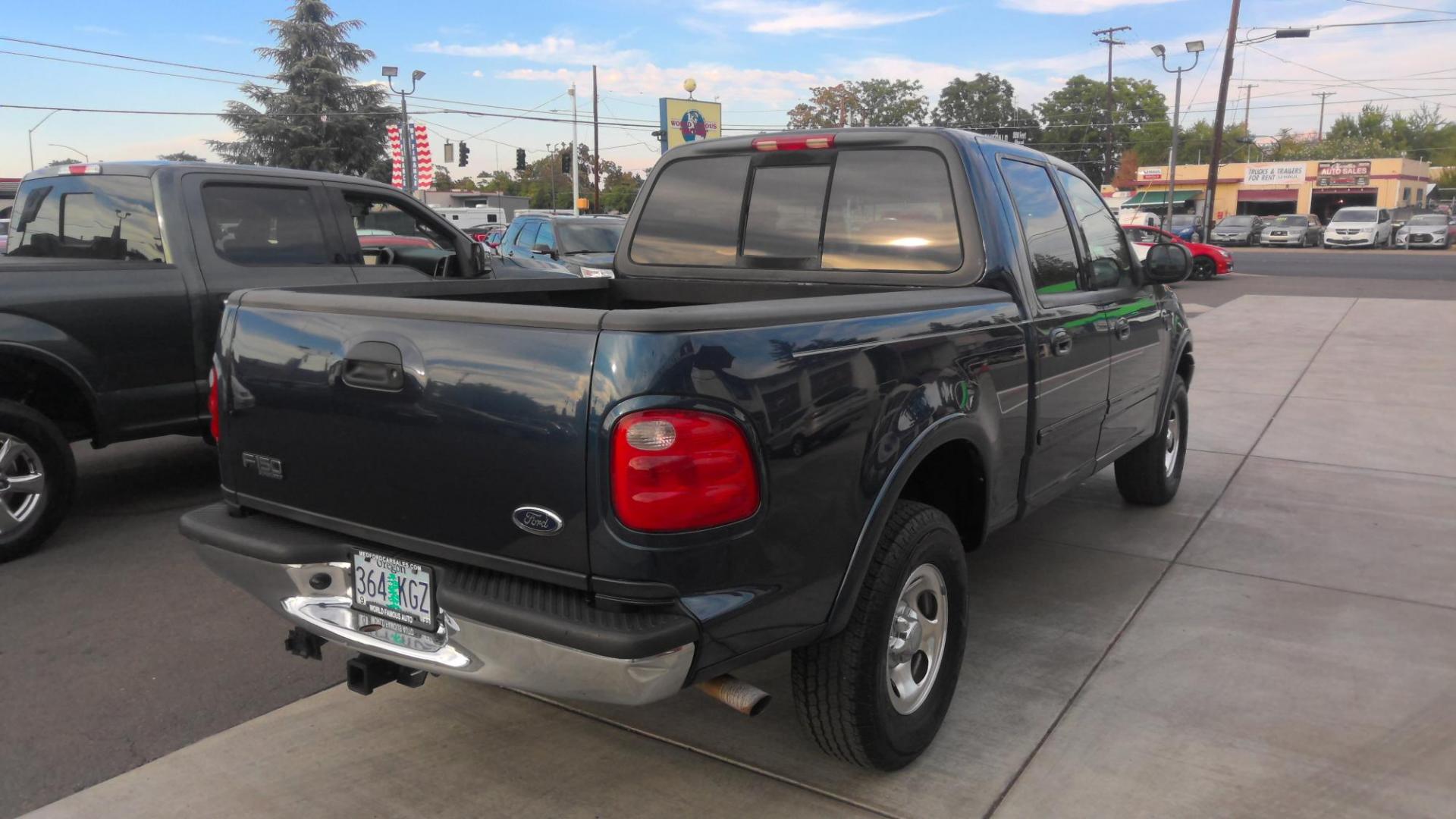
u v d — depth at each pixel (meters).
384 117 44.34
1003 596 4.43
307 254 5.90
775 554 2.40
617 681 2.20
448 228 6.80
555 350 2.25
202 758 3.13
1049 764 3.07
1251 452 7.14
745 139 4.08
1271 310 16.45
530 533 2.31
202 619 4.22
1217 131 37.59
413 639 2.56
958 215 3.55
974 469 3.28
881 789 2.95
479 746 3.20
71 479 5.01
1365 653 3.85
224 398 2.91
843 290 3.77
